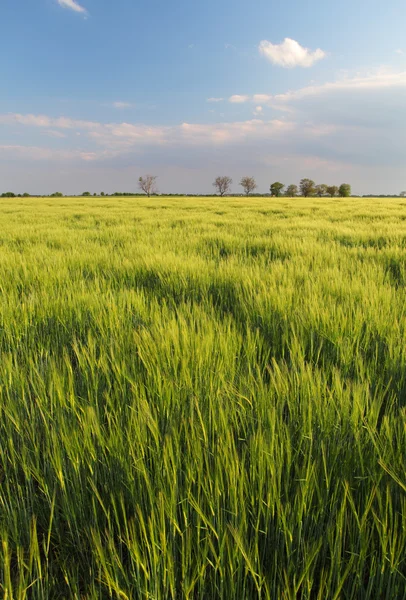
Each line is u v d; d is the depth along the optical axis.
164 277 3.95
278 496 1.07
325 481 1.16
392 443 1.26
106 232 8.20
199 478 1.09
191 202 29.70
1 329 2.50
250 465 1.17
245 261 4.81
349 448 1.22
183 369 1.71
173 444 1.29
